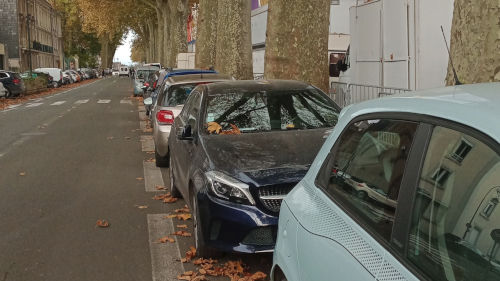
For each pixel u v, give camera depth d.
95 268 4.94
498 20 4.26
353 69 12.30
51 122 18.38
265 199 4.65
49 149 12.19
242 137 5.66
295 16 10.34
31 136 14.58
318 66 10.52
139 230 6.07
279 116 6.22
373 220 2.22
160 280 4.66
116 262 5.09
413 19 9.41
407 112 2.27
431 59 9.38
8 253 5.34
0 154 11.50
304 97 6.59
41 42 83.06
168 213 6.78
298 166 4.84
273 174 4.73
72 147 12.47
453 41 4.81
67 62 107.56
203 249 4.97
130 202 7.35
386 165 2.30
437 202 1.92
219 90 6.70
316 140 5.50
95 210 6.92
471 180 1.80
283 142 5.44
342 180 2.64
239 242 4.68
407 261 1.93
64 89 47.56
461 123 1.90
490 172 1.73
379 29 10.69
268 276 4.75
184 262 5.08
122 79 83.50
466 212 1.79
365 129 2.62
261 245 4.64
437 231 1.87
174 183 7.27
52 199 7.51
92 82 67.94
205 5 24.97
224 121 6.11
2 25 66.62
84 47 104.56
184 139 6.08
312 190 2.88
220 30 18.05
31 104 28.28
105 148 12.30
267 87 6.74
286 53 10.45
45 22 86.50
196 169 5.29
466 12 4.55
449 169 1.91
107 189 8.13
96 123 18.00
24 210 6.93
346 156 2.71
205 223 4.83
